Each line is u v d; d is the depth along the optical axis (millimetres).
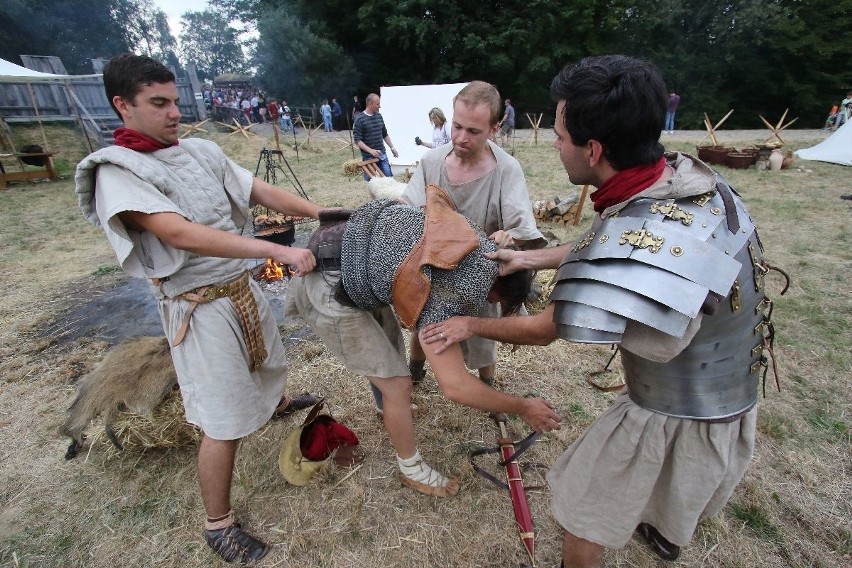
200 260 1694
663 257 924
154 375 2301
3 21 25125
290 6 26156
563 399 2686
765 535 1881
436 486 2084
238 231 2012
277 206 1963
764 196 7176
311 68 24375
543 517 1981
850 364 2906
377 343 1795
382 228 1497
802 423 2453
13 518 2041
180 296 1700
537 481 2150
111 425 2211
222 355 1734
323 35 25109
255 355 1881
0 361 3215
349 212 1684
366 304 1623
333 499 2092
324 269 1670
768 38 23547
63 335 3572
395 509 2043
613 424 1289
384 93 11500
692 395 1149
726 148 9789
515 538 1904
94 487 2180
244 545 1849
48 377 3018
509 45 23312
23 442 2465
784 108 25594
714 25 24047
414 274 1389
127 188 1450
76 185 1511
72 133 13383
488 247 1478
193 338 1714
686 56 24703
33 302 4129
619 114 954
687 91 24953
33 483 2211
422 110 11398
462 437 2424
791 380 2787
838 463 2209
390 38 23578
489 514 2008
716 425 1177
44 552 1898
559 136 1085
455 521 1985
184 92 18281
